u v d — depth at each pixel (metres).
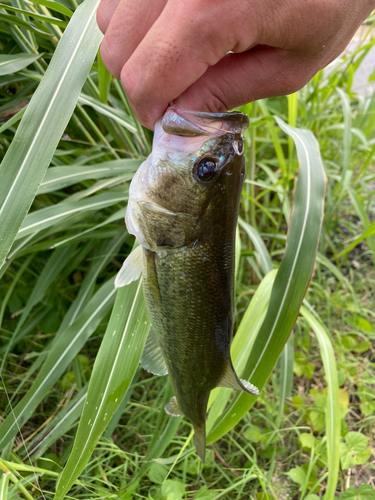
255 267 0.53
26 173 0.24
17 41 0.37
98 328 0.49
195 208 0.22
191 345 0.25
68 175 0.38
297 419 0.44
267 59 0.20
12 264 0.50
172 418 0.35
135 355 0.30
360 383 0.47
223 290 0.24
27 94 0.43
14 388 0.44
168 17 0.17
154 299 0.24
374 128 0.78
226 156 0.22
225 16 0.17
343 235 0.67
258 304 0.38
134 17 0.19
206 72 0.21
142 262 0.25
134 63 0.19
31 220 0.35
